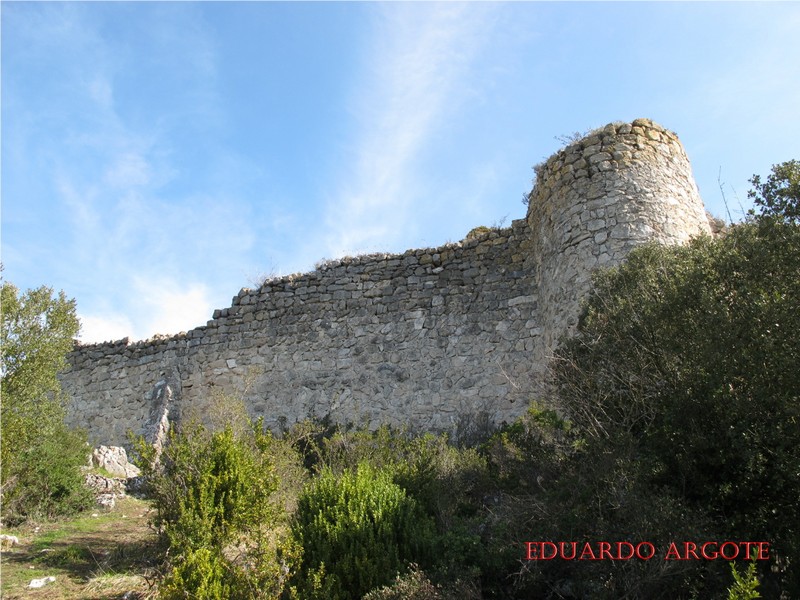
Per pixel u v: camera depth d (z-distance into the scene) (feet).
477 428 46.09
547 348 43.70
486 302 50.42
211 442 29.58
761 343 20.66
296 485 33.22
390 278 54.13
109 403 61.82
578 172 43.55
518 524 23.66
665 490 21.40
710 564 19.66
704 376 21.90
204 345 58.54
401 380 50.75
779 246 22.16
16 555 31.48
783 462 19.69
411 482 30.19
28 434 39.73
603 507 22.00
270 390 54.44
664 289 27.12
